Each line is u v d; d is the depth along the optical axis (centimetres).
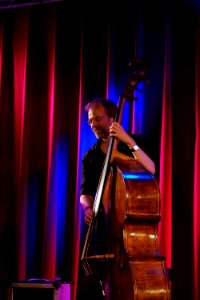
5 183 356
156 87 319
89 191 260
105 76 338
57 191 339
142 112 316
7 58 367
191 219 296
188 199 298
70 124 345
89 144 334
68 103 347
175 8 319
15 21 369
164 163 303
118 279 214
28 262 343
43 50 359
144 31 327
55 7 358
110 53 333
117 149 250
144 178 223
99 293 243
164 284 206
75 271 322
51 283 264
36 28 362
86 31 346
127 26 334
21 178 346
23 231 342
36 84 357
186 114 305
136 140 256
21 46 366
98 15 345
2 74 364
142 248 213
